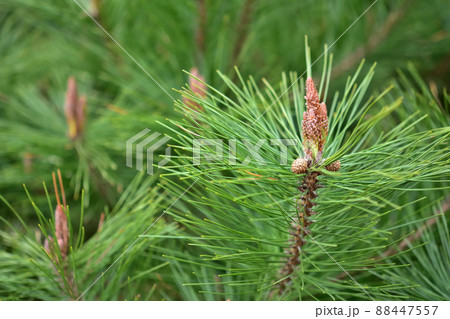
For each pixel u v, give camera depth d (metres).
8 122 0.76
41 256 0.55
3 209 0.72
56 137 0.74
